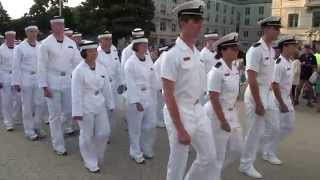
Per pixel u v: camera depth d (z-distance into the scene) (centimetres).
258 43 586
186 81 416
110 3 3981
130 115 659
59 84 713
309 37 4359
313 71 1320
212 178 444
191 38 420
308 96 1322
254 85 573
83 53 620
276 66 627
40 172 606
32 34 818
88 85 614
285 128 666
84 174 602
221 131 504
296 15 4750
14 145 755
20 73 805
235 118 526
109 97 654
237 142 525
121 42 3891
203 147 430
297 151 745
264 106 602
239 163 656
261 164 662
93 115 617
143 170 625
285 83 647
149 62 674
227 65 512
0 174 593
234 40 509
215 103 498
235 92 520
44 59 704
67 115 734
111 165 647
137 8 3894
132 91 649
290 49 643
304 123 1006
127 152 720
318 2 4566
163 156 698
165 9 6197
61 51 719
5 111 888
